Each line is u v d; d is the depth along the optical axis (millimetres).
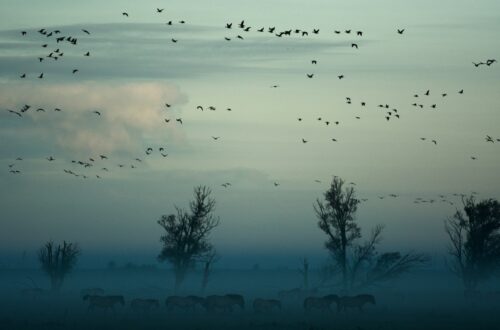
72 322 198375
